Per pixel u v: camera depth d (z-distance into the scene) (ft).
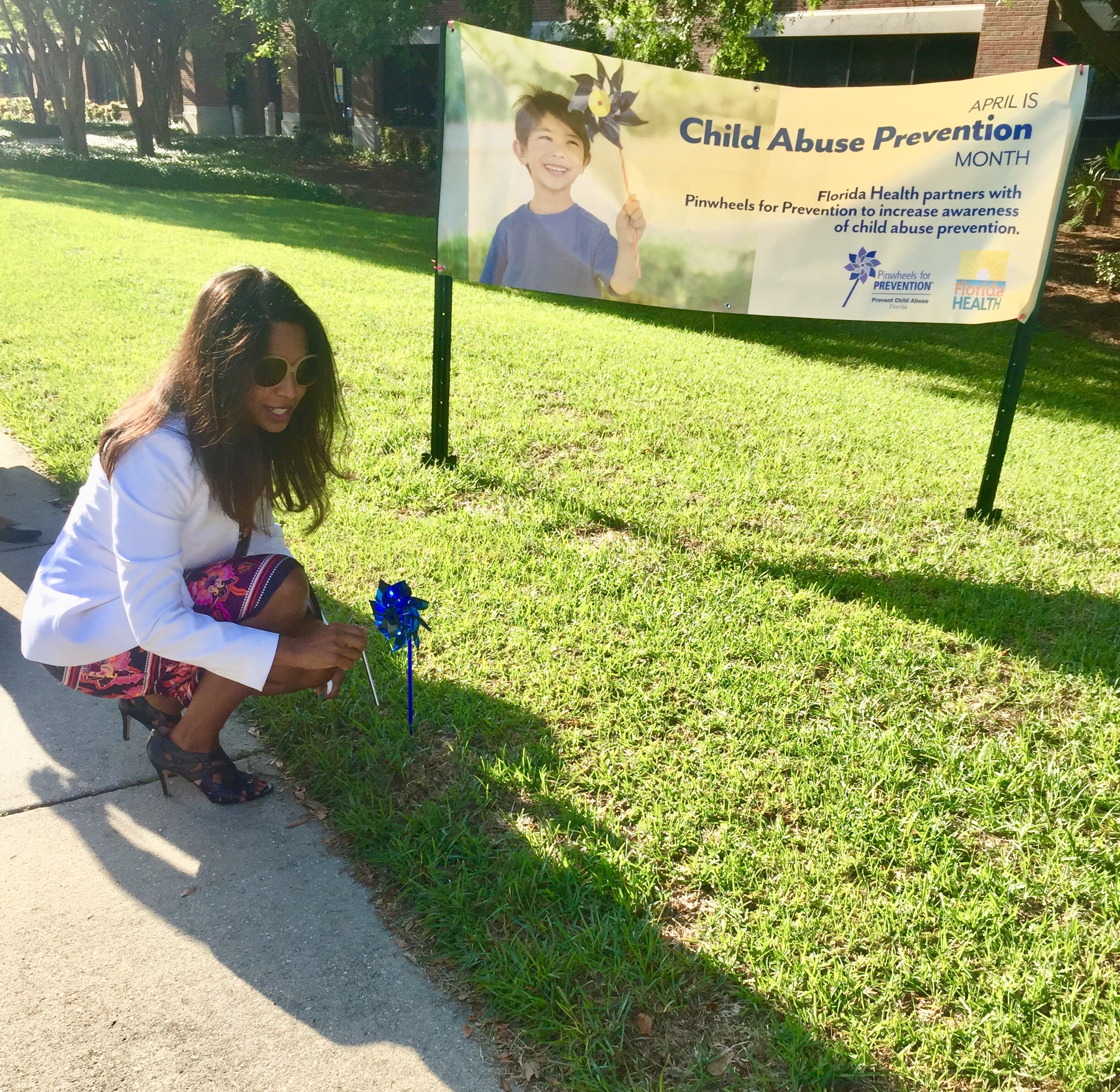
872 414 24.34
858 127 16.25
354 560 13.42
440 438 17.24
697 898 8.00
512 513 15.47
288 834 8.59
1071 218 63.46
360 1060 6.51
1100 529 17.38
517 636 11.76
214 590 7.95
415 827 8.54
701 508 16.39
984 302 16.67
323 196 75.56
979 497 17.40
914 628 12.80
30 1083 6.18
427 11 85.97
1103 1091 6.48
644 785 9.28
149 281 30.55
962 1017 7.03
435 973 7.24
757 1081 6.46
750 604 13.07
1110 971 7.45
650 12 52.34
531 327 30.53
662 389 24.03
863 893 8.09
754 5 51.03
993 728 10.78
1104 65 47.34
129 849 8.29
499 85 15.79
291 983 7.07
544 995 6.99
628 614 12.50
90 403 18.57
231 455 7.43
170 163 77.41
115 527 7.18
